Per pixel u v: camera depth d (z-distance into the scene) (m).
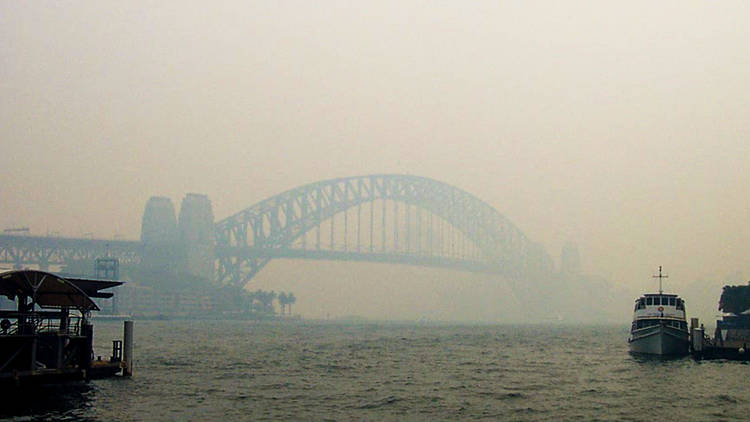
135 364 79.25
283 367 78.19
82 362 60.41
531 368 79.81
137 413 48.69
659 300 94.44
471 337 160.50
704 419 48.25
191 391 58.12
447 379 68.44
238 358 89.25
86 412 48.88
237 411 49.62
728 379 69.44
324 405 52.44
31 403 51.91
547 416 49.03
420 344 127.25
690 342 92.31
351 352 103.62
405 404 53.25
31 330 55.97
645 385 64.69
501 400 55.47
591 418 48.41
